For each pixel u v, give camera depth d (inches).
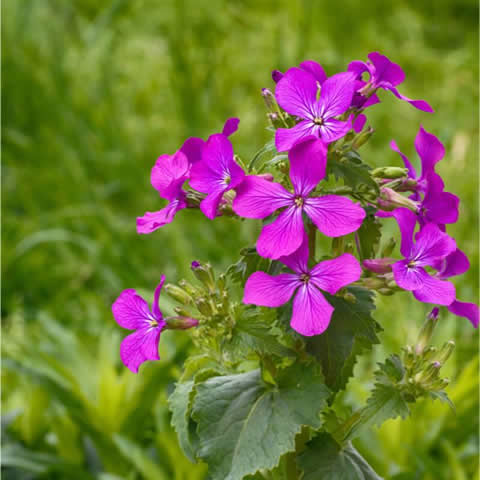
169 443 21.5
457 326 28.1
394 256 29.5
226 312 16.3
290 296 15.7
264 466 16.1
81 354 24.4
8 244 33.7
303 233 15.5
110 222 33.9
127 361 16.4
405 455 22.0
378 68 16.3
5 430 22.6
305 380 16.4
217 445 16.4
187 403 17.2
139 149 40.8
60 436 22.4
